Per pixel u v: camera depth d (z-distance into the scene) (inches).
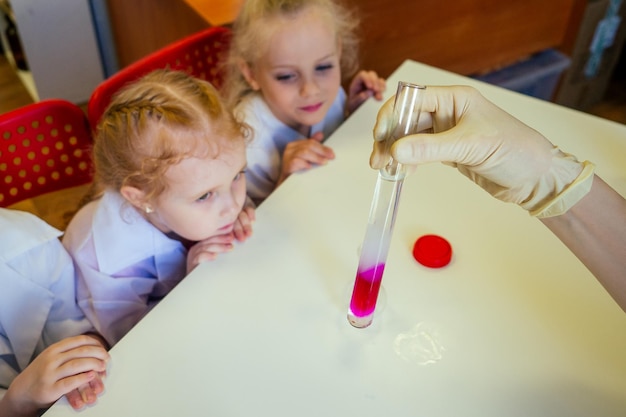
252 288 26.2
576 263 27.5
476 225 29.5
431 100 23.0
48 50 74.7
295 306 25.4
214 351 23.5
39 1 70.0
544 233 29.1
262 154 42.3
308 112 41.9
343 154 34.4
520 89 74.0
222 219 31.0
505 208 30.5
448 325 24.7
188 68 45.1
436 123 24.0
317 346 23.8
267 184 43.2
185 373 22.8
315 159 33.4
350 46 48.4
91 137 39.1
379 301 25.5
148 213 33.1
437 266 27.1
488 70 73.7
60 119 37.4
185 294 25.8
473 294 26.0
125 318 34.2
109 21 77.4
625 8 74.9
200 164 29.0
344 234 29.1
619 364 23.4
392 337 24.2
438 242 27.5
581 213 22.3
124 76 39.8
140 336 24.1
